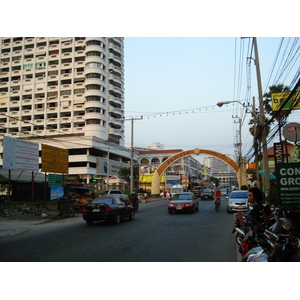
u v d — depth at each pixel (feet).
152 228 43.29
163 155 330.95
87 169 185.06
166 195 176.76
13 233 40.16
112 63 229.04
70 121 209.67
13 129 221.05
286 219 23.40
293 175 37.24
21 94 223.71
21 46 231.91
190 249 27.58
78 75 215.31
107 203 49.73
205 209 83.41
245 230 27.66
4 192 94.38
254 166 104.47
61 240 33.45
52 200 73.46
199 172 456.04
